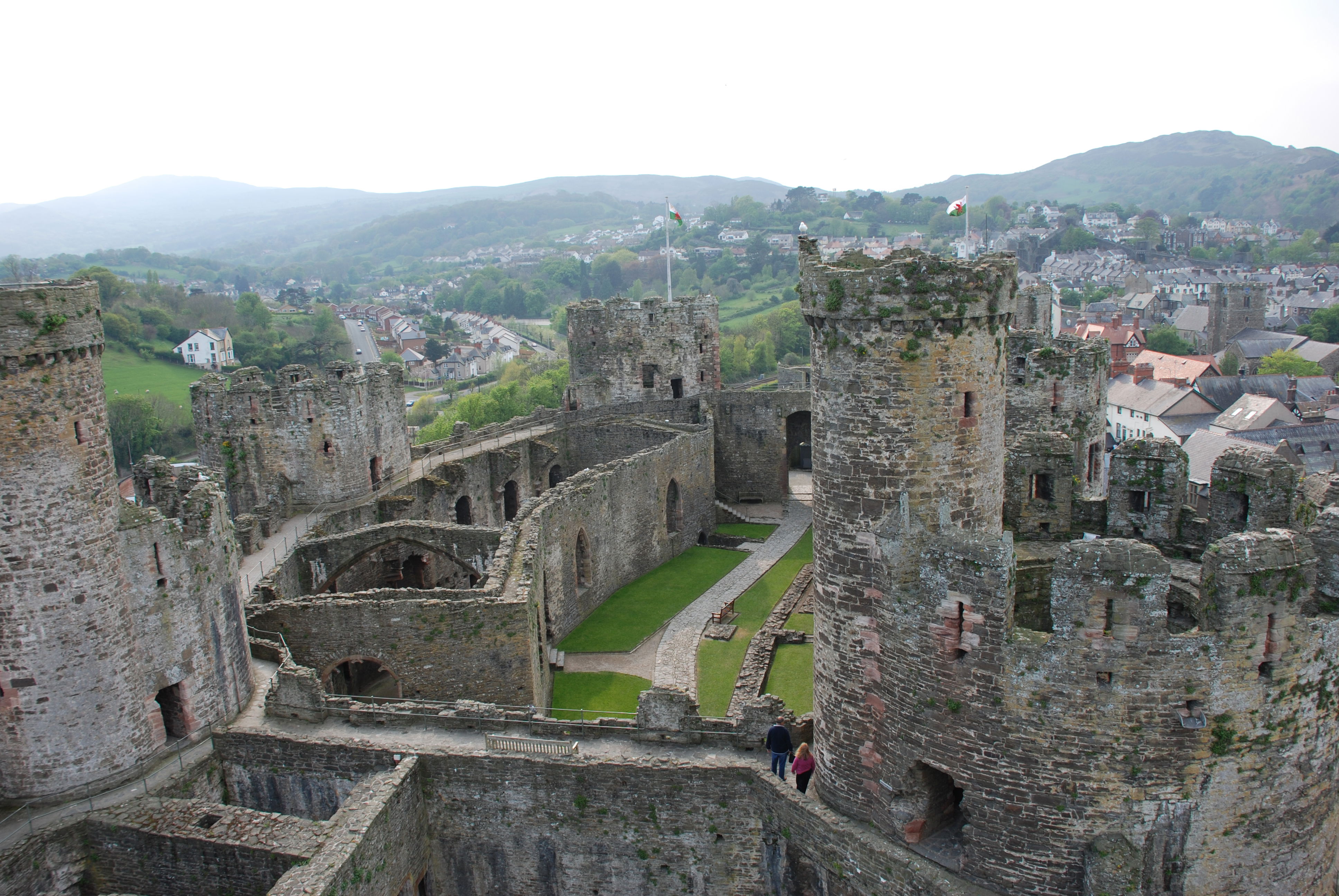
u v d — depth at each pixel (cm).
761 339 18450
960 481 2545
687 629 5600
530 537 4869
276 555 5175
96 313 3119
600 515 6078
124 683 3197
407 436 6888
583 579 5944
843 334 2552
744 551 7238
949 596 2427
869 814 2755
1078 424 4641
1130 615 2227
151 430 11956
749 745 3225
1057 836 2384
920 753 2567
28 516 2950
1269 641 2233
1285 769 2330
